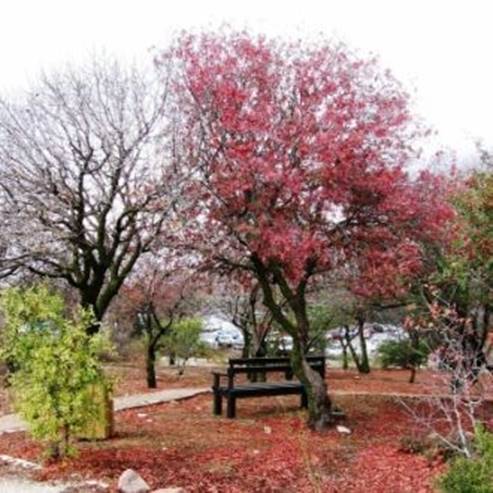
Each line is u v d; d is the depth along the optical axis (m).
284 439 11.12
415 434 10.95
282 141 11.52
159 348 23.56
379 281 12.20
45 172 11.49
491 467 6.31
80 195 11.28
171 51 13.17
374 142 12.02
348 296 20.08
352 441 11.12
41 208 11.12
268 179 11.12
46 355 8.66
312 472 8.87
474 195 10.99
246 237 11.77
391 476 8.87
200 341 26.47
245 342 22.17
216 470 8.89
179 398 16.16
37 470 8.71
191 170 12.00
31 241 11.07
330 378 22.14
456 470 6.39
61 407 8.72
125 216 11.69
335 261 12.49
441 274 12.01
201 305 23.41
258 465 9.27
